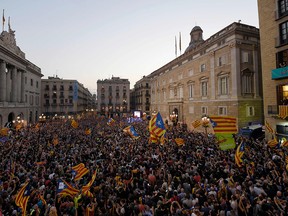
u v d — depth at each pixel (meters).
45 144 20.11
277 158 12.66
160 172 11.02
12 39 45.28
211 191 8.41
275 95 21.33
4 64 41.44
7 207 7.77
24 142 20.75
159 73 59.66
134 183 9.98
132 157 14.66
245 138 20.89
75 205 7.84
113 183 10.27
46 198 8.62
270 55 21.92
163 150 16.61
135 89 102.69
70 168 12.02
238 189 8.41
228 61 29.95
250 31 29.19
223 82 31.36
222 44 31.06
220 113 31.61
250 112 28.81
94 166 12.48
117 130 31.05
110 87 94.19
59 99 81.62
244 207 7.46
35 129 31.89
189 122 40.97
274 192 8.44
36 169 12.07
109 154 15.56
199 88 37.53
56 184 9.95
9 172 11.30
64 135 25.88
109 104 93.69
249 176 9.77
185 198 8.11
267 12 22.30
